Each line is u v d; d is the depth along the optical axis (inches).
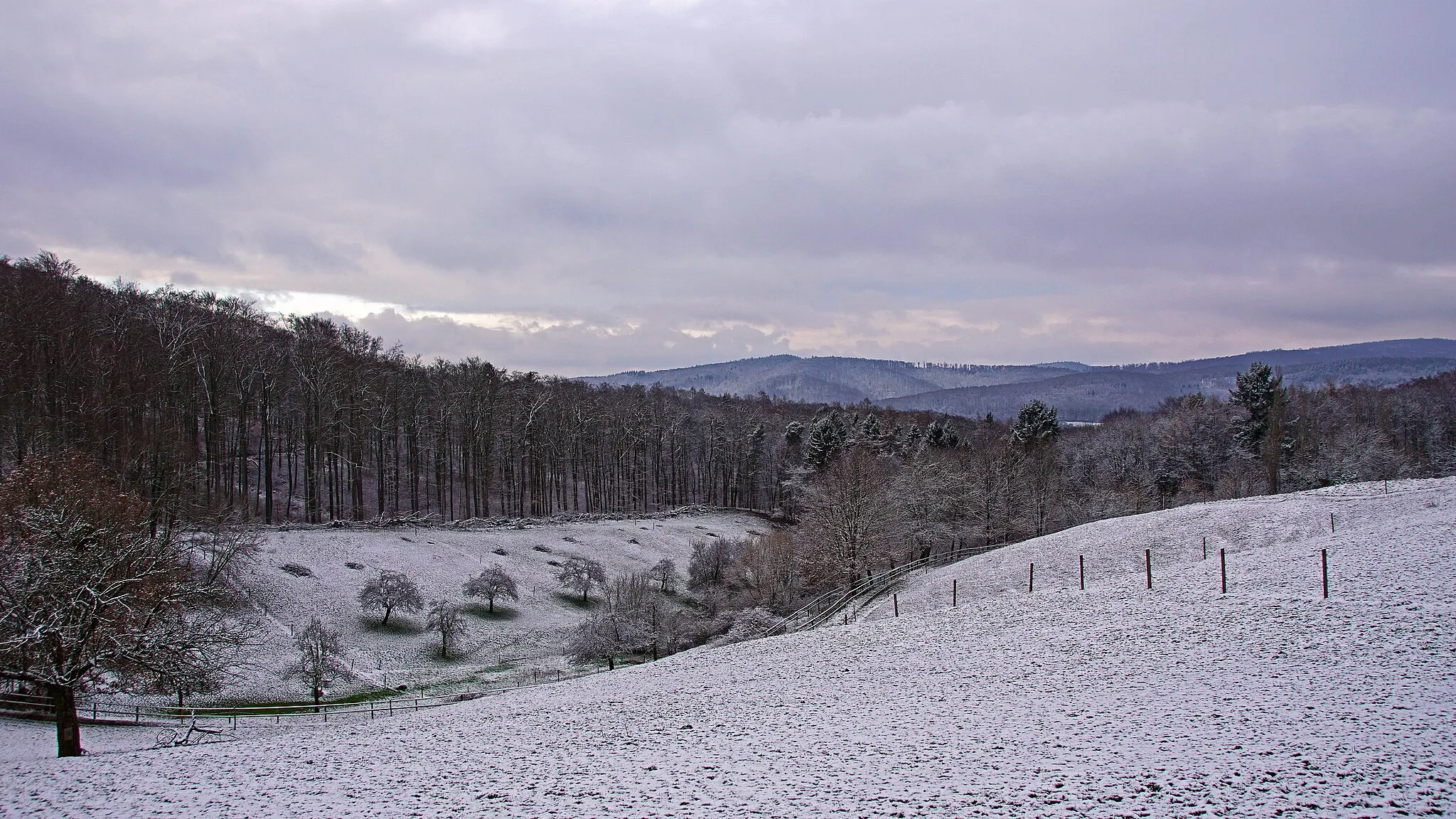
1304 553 1300.4
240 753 822.5
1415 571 1070.4
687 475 5639.8
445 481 4271.7
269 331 3228.3
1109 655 955.3
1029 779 550.9
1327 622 927.0
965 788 542.6
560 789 604.1
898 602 1947.6
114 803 633.6
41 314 2288.4
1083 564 1857.8
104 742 1145.4
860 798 536.7
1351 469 3511.3
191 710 1508.4
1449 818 450.6
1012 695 833.5
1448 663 748.6
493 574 2404.0
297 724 1432.1
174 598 1173.1
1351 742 577.6
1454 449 4532.5
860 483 2650.1
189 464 2272.4
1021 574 1879.9
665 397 6402.6
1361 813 461.4
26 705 1304.1
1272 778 520.7
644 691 1125.7
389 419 3521.2
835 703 889.5
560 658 2121.1
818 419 4945.9
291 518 3122.5
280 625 1957.4
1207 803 488.4
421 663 2003.0
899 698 879.1
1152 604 1167.0
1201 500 3622.0
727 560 3002.0
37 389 2245.3
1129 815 475.8
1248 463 3848.4
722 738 756.0
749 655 1321.4
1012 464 3474.4
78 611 989.8
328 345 3102.9
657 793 577.3
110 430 2121.1
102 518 1197.1
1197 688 772.6
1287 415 4124.0
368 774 694.5
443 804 585.6
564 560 3014.3
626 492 5177.2
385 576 2162.9
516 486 4512.8
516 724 938.1
